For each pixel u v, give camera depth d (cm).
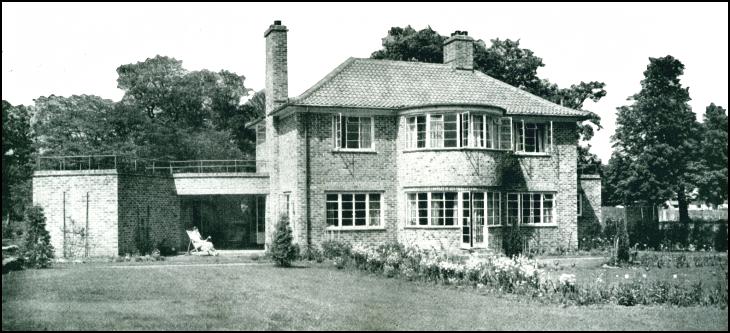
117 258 2905
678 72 4684
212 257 3138
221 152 5969
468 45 3656
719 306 1697
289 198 3269
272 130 3453
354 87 3288
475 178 3075
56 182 3231
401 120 3222
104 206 3166
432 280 2131
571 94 4822
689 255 3080
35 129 5738
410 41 4881
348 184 3175
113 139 5906
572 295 1770
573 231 3456
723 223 3494
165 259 2980
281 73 3425
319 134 3150
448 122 3114
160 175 3422
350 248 2781
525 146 3438
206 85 6750
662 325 1447
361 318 1489
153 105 6612
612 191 5053
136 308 1523
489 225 3122
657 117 4625
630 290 1750
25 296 1625
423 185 3119
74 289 1764
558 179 3456
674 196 4681
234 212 4153
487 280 2000
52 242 3203
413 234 3133
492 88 3534
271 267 2567
